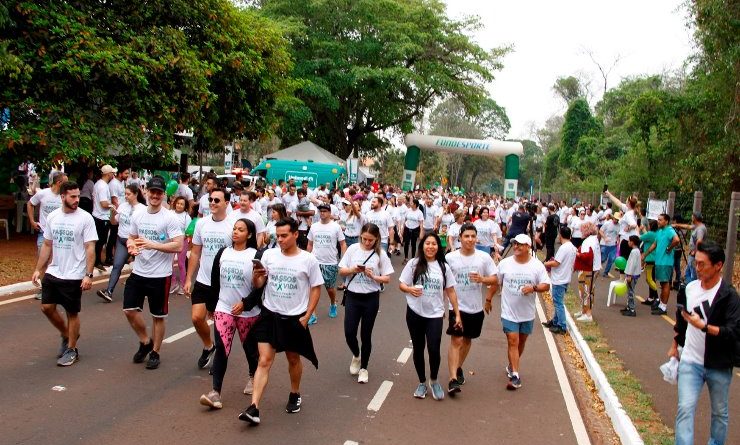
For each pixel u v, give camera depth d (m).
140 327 7.31
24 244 15.17
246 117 19.42
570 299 14.12
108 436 5.29
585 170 45.25
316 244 10.59
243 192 8.84
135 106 14.80
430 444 5.65
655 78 34.00
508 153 36.69
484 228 14.42
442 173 71.06
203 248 7.27
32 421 5.49
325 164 27.70
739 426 6.49
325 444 5.45
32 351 7.57
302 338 5.89
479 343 9.82
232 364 7.71
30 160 14.11
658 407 6.95
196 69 15.38
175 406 6.11
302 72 32.16
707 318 4.98
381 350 8.93
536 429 6.23
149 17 15.95
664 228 12.77
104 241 13.00
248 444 5.33
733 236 12.76
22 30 13.46
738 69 17.03
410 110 39.12
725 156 18.08
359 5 33.44
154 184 7.18
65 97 14.04
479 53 36.62
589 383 8.04
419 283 6.75
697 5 17.42
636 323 11.69
